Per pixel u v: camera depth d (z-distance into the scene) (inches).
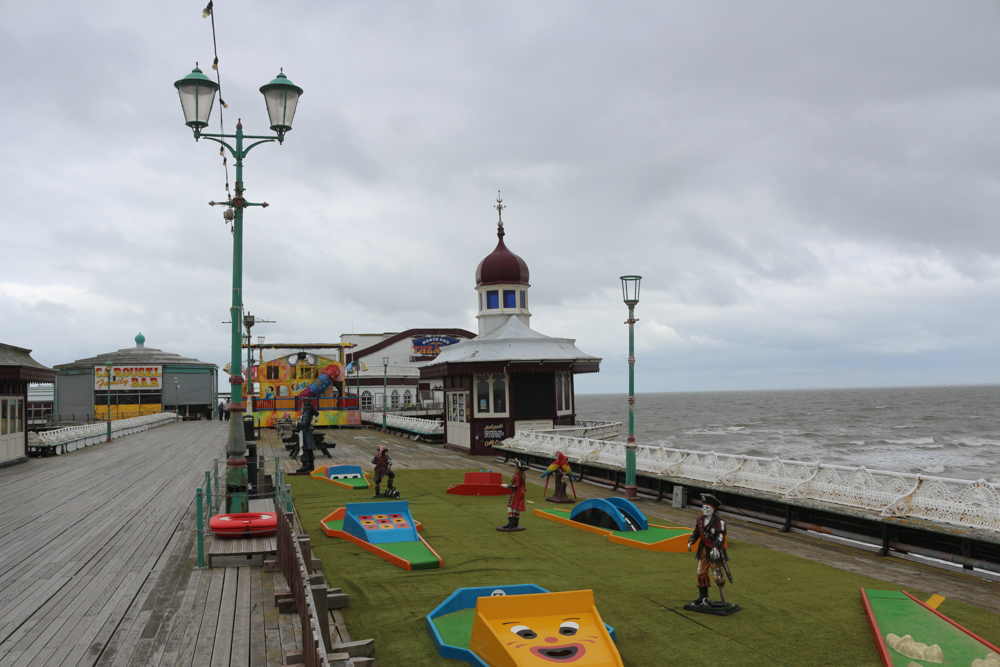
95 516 636.1
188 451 1359.5
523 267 1647.4
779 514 613.0
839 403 7839.6
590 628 301.0
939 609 370.9
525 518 654.5
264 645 305.7
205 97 552.4
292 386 2145.7
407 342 3095.5
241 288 578.6
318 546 530.0
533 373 1385.3
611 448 925.8
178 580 413.4
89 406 2741.1
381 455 799.1
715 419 4980.3
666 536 536.4
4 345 1138.7
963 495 466.9
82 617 345.1
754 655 308.5
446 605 356.2
